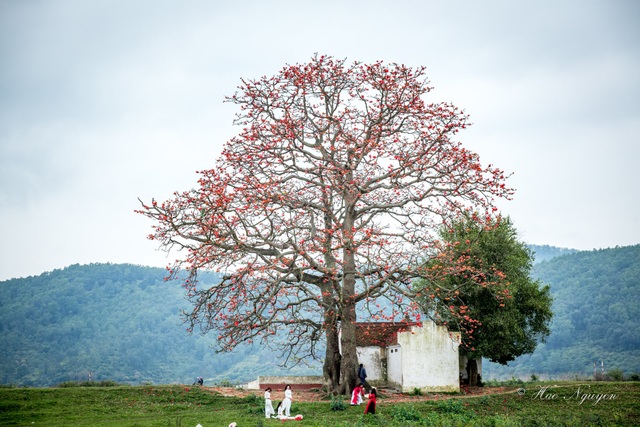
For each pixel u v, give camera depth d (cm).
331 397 3928
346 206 4206
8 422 3148
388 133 4184
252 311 3916
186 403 3781
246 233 3772
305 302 4431
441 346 4459
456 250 4450
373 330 5022
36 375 16425
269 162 4044
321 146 4222
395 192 4200
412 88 4056
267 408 3228
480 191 3881
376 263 3944
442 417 3147
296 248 3762
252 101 4197
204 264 3688
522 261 4972
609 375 6138
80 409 3509
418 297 4009
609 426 2986
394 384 4656
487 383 5256
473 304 4734
